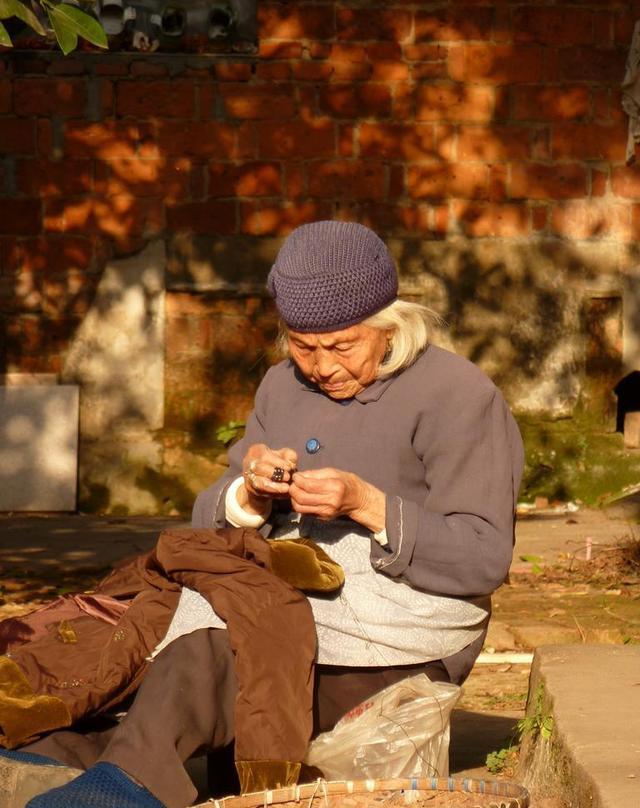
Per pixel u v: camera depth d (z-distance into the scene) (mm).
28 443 12484
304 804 3025
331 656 3523
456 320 12656
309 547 3535
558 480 12625
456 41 12500
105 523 11930
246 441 3949
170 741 3154
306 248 3586
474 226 12625
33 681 3523
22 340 12531
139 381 12586
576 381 12695
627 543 9891
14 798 3293
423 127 12555
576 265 12672
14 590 8672
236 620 3312
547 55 12531
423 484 3689
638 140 12555
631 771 3307
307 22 12430
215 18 12406
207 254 12562
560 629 7148
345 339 3582
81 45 12391
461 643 3678
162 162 12500
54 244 12500
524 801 2955
